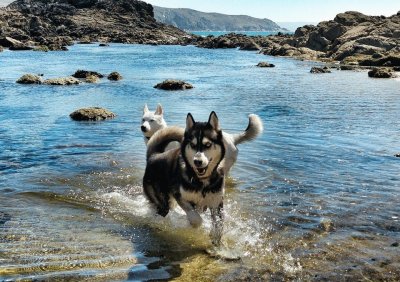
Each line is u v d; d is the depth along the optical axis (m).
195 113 5.64
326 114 5.67
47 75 10.56
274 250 1.97
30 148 3.82
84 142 4.05
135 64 14.66
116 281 1.70
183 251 1.99
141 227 2.26
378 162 3.38
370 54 16.03
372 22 20.45
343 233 2.13
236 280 1.72
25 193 2.68
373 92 8.05
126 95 7.46
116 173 3.12
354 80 10.24
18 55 18.03
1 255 1.89
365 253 1.92
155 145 2.54
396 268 1.79
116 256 1.92
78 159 3.45
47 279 1.70
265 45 27.23
